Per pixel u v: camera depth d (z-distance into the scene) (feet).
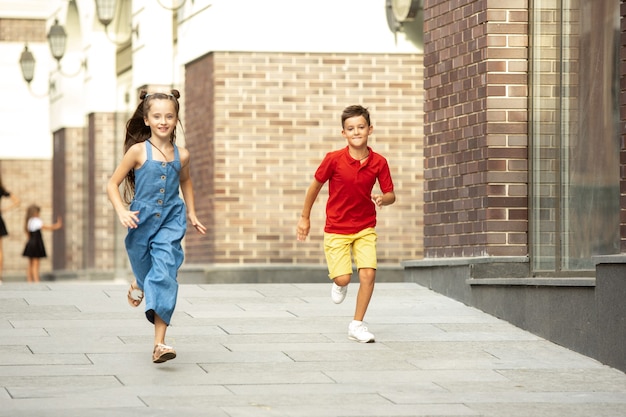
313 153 62.75
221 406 26.40
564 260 38.99
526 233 41.16
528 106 41.22
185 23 66.28
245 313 38.58
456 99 43.55
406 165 62.59
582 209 38.09
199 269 62.44
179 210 30.76
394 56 62.80
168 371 30.19
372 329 36.42
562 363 32.58
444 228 44.39
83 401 26.71
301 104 62.64
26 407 26.03
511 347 34.47
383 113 62.59
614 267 32.01
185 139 65.98
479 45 41.86
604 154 37.01
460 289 41.57
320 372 30.40
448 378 30.22
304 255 62.69
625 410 26.99
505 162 41.14
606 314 32.42
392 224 62.34
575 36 38.75
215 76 62.54
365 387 28.78
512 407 27.04
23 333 34.68
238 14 62.34
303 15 62.59
